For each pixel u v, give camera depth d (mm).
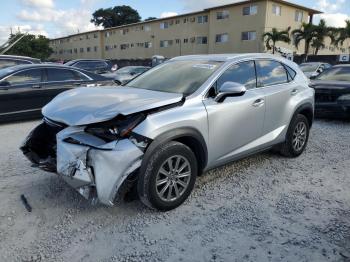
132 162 3037
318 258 2730
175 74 4250
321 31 35844
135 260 2711
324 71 9109
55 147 3670
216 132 3746
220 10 38500
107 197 3006
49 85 7945
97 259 2725
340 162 5043
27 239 2980
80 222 3264
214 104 3732
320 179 4359
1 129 7164
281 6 35719
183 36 44156
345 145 6000
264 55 4734
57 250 2834
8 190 3934
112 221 3285
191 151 3502
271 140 4609
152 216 3379
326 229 3146
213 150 3783
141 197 3252
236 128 4004
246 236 3037
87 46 64125
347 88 7426
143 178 3162
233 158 4125
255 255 2771
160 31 47594
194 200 3729
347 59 31203
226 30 38219
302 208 3557
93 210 3488
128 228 3166
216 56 4453
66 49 71812
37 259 2719
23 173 4461
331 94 7605
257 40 35438
